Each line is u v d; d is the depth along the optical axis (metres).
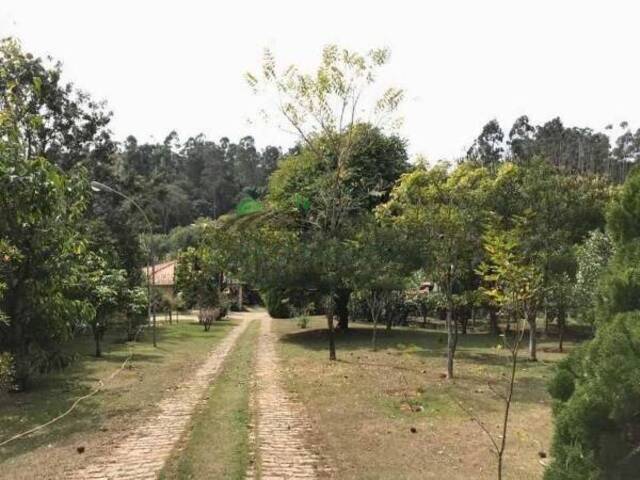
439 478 5.73
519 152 61.81
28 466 6.30
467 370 13.40
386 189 23.66
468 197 12.48
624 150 66.69
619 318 3.75
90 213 27.97
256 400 10.05
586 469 3.61
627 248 4.25
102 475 5.93
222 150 111.38
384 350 18.25
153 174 77.12
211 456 6.55
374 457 6.55
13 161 7.55
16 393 11.16
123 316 20.61
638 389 3.32
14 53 9.27
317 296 23.19
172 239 71.31
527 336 22.08
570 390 4.20
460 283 14.39
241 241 16.62
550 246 15.18
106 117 31.98
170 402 9.95
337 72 16.81
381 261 15.03
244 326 31.75
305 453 6.72
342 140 17.84
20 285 10.12
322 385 11.54
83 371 13.96
